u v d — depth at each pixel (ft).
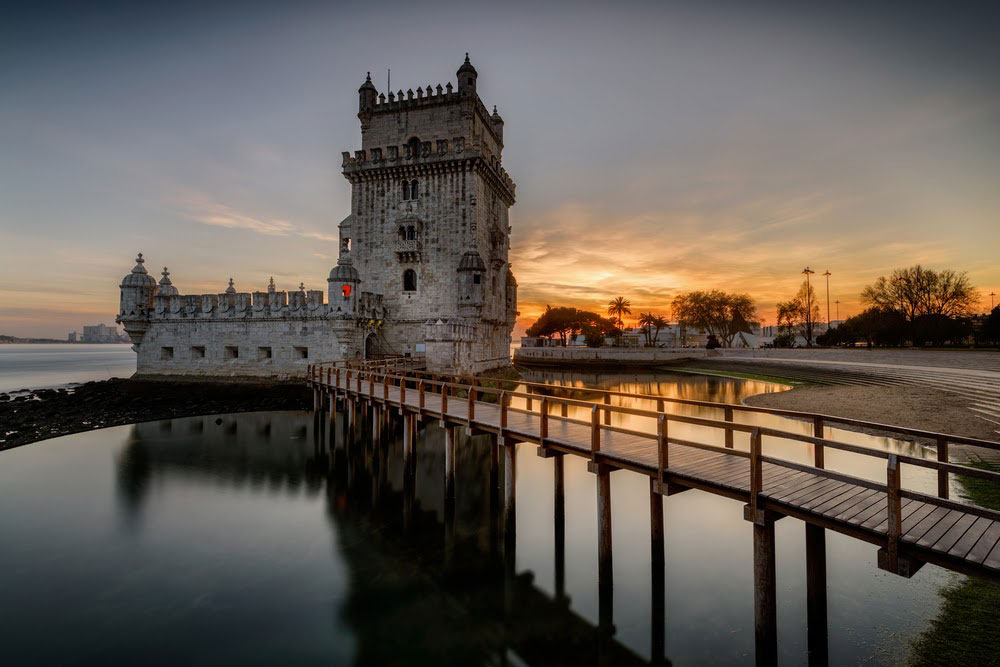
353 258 159.22
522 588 42.78
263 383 132.05
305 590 42.24
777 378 200.95
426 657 34.01
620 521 55.11
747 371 231.30
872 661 29.99
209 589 42.32
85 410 121.70
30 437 96.48
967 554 23.63
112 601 40.27
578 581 43.29
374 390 88.33
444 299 151.23
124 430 103.81
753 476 31.68
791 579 41.27
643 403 144.77
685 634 35.32
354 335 132.67
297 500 64.44
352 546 50.98
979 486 55.67
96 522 56.29
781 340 363.56
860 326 286.05
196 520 57.31
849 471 66.49
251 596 41.22
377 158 155.22
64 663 32.89
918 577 38.75
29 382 234.17
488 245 164.55
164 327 145.59
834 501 30.63
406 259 153.99
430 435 101.14
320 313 130.11
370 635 36.27
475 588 42.78
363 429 88.74
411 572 45.55
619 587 41.68
